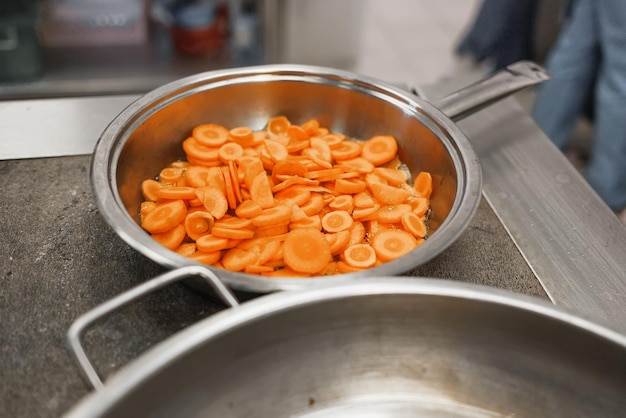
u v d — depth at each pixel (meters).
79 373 0.49
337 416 0.48
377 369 0.49
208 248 0.55
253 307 0.44
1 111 0.68
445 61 1.58
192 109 0.64
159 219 0.56
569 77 1.04
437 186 0.61
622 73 0.95
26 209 0.59
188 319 0.53
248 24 1.27
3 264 0.55
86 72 1.19
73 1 1.19
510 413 0.48
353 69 1.45
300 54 1.36
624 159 1.00
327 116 0.68
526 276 0.57
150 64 1.24
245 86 0.66
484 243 0.60
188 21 1.22
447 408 0.49
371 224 0.60
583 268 0.58
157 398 0.42
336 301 0.45
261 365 0.46
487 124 0.72
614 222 0.62
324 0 1.28
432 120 0.61
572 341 0.46
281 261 0.56
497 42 1.27
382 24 1.71
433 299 0.46
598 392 0.47
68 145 0.65
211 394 0.45
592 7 0.98
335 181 0.62
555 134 1.13
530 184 0.65
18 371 0.49
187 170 0.62
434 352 0.49
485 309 0.46
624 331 0.54
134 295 0.45
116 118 0.58
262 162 0.63
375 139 0.66
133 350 0.51
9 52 1.12
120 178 0.57
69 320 0.52
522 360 0.48
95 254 0.57
